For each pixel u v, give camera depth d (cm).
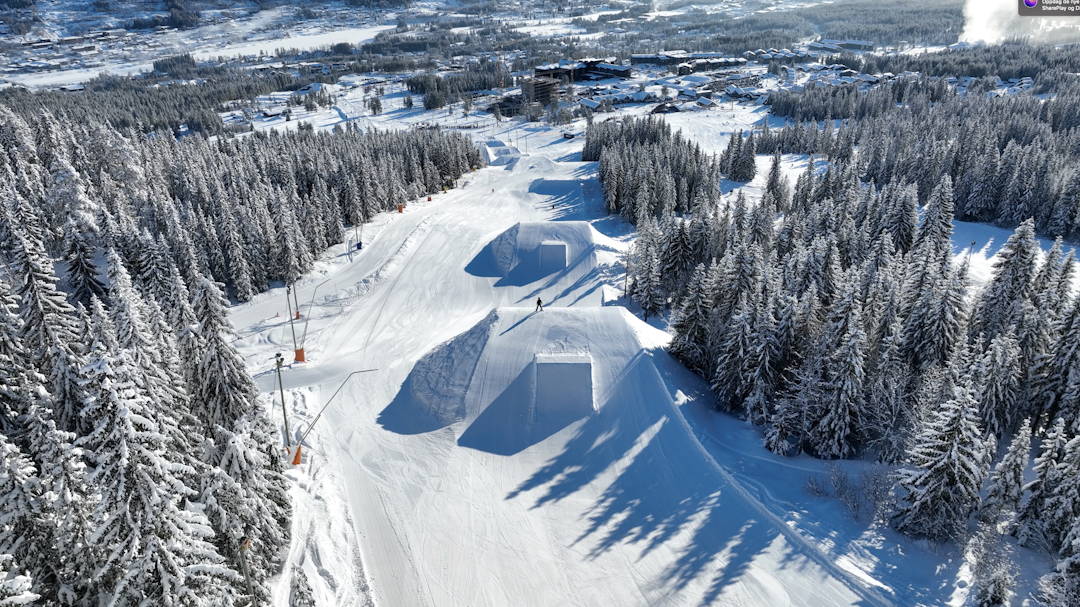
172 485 2170
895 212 8362
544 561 3291
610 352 5038
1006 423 4097
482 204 12444
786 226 8050
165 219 8294
